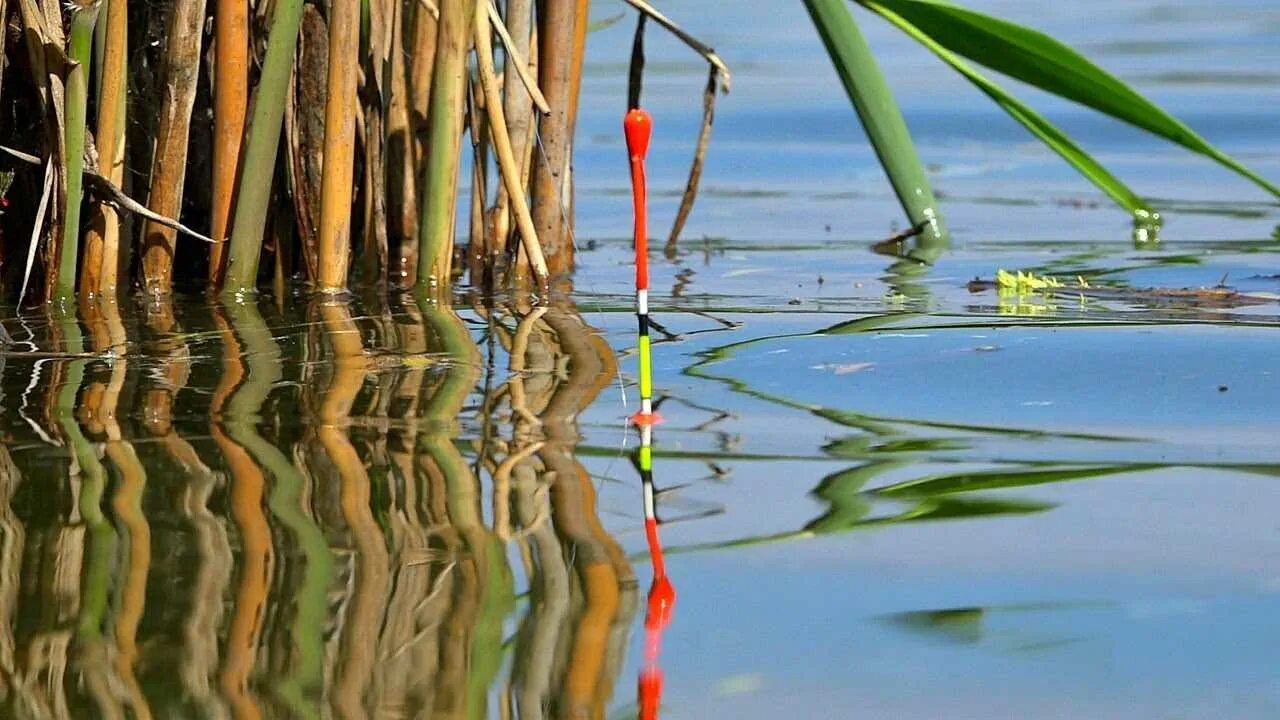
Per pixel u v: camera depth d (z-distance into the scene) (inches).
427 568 139.1
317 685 116.2
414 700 114.8
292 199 277.1
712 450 175.5
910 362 218.8
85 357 217.3
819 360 221.1
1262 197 414.6
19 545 141.8
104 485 158.6
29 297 263.0
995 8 840.9
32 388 198.1
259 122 261.6
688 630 128.1
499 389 202.1
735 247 343.9
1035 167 483.5
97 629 125.0
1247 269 303.3
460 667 120.4
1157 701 115.4
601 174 466.9
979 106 598.5
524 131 295.3
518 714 112.3
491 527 149.2
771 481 165.0
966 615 131.3
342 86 266.7
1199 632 127.6
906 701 115.9
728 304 268.2
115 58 251.6
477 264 301.0
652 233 366.0
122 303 259.4
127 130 272.4
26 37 237.9
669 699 115.9
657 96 613.0
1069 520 154.0
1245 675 119.5
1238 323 243.1
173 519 149.1
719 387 204.5
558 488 161.2
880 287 287.6
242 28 261.0
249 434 178.1
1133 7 882.1
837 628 128.9
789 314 257.4
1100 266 311.9
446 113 273.6
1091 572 140.6
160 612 128.4
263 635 124.7
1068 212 398.3
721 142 526.9
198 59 259.0
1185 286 282.7
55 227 250.2
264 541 144.1
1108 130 548.7
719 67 312.3
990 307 262.2
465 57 273.0
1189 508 156.8
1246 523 152.3
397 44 291.9
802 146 520.1
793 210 402.9
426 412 189.0
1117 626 129.1
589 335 238.7
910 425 186.9
